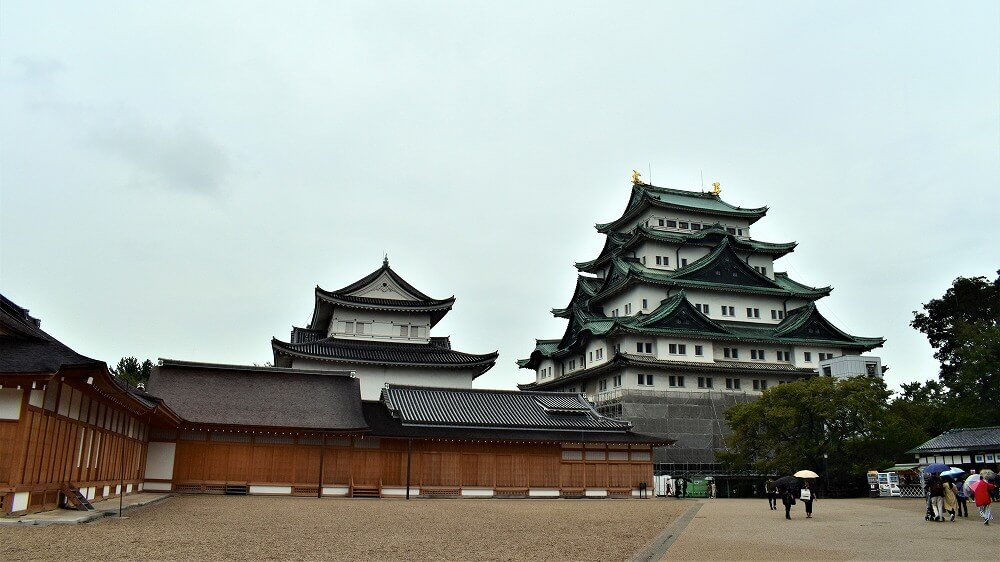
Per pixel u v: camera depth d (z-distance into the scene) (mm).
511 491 54312
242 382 52938
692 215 98062
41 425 25047
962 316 89312
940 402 73250
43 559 16328
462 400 59875
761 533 26000
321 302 74000
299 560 17672
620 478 57594
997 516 32500
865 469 58000
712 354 82000
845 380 61625
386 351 71938
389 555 19047
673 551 20719
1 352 24500
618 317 83688
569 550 20859
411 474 52281
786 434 61656
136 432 42438
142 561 16578
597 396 81875
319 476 49875
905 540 23203
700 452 76000
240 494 47750
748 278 90688
